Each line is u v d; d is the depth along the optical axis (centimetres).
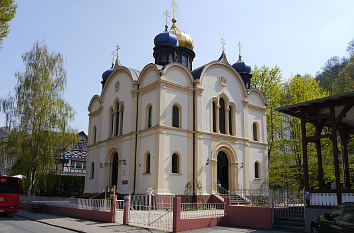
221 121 2888
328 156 3089
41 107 3131
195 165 2548
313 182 3150
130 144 2723
